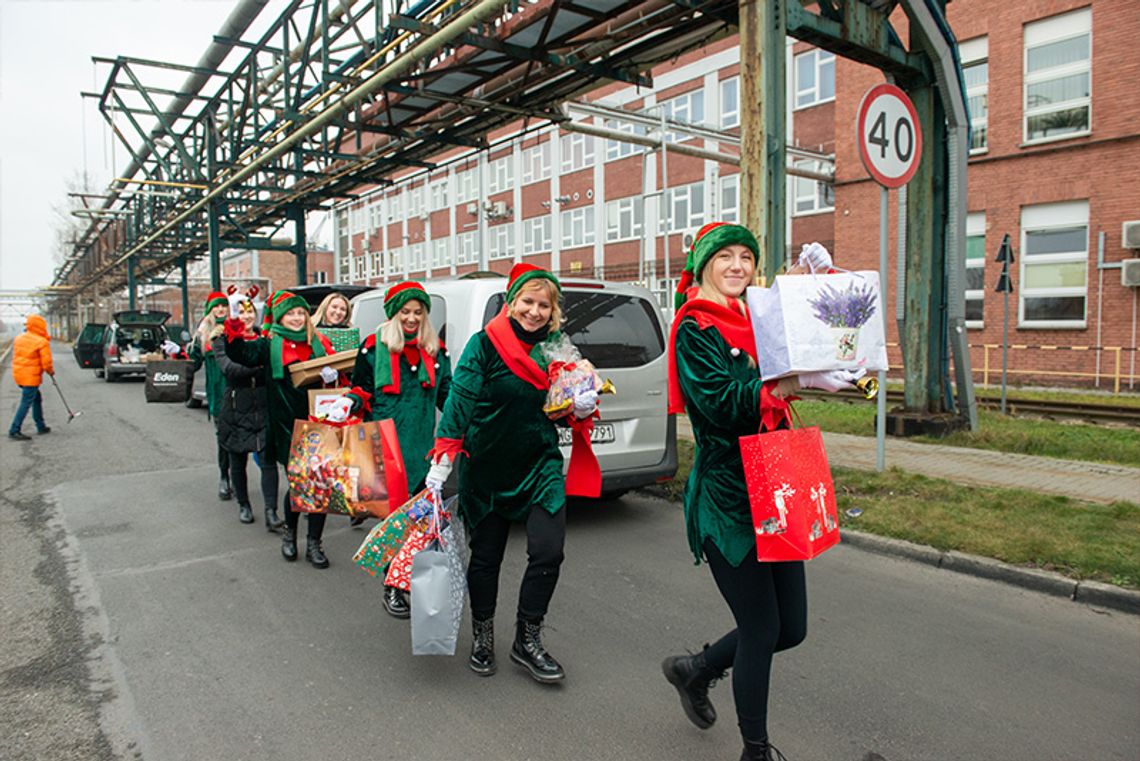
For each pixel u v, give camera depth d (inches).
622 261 1114.7
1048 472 279.4
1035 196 626.8
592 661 143.1
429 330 180.5
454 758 110.7
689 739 115.5
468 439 131.4
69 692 132.7
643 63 386.0
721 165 958.4
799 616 101.8
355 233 1947.6
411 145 544.4
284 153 535.8
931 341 359.9
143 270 1434.5
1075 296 614.2
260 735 117.8
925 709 123.7
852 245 738.8
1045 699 127.0
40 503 275.1
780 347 81.1
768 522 87.6
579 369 129.4
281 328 210.2
